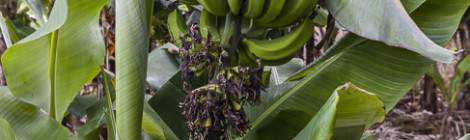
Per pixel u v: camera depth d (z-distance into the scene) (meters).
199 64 1.93
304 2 1.90
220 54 1.93
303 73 2.31
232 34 1.94
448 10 2.08
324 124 1.79
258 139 2.29
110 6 2.61
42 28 1.92
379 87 2.16
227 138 1.95
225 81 1.90
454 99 4.94
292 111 2.25
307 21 1.95
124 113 1.80
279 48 1.93
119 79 1.79
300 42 1.94
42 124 2.28
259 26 1.98
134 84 1.79
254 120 2.31
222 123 1.91
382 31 1.81
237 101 1.90
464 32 5.20
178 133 2.44
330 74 2.21
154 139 2.40
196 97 1.89
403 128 5.34
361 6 1.87
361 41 2.17
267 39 2.11
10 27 2.60
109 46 3.05
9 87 2.29
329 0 1.96
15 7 4.46
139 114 1.82
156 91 2.65
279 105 2.28
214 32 1.99
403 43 1.78
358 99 1.85
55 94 2.31
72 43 2.20
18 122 2.30
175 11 2.23
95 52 2.22
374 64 2.16
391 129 5.09
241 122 1.92
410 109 5.99
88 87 3.81
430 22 2.10
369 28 1.84
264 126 2.29
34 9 2.56
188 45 1.95
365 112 1.92
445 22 2.08
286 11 1.91
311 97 2.24
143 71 1.80
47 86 2.33
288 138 2.27
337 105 1.88
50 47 2.23
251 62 2.02
